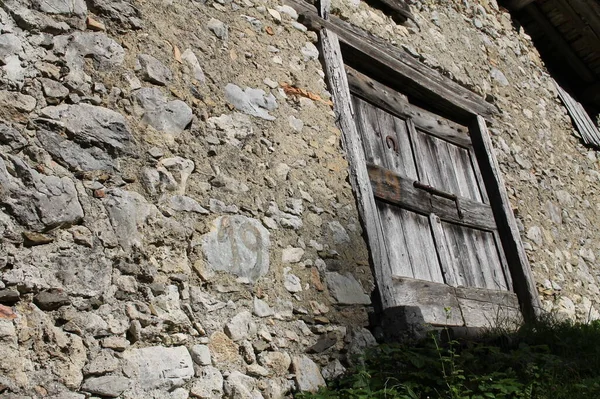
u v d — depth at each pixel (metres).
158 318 2.49
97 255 2.43
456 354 3.16
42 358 2.16
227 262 2.83
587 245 5.82
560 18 7.03
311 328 3.04
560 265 5.32
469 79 5.38
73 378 2.20
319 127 3.71
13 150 2.38
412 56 4.86
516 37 6.46
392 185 4.26
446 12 5.54
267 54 3.64
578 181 6.22
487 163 5.18
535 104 6.19
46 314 2.23
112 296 2.41
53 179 2.43
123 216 2.56
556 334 3.79
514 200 5.23
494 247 4.93
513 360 3.19
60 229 2.38
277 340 2.86
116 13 2.94
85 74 2.71
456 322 4.16
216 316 2.68
